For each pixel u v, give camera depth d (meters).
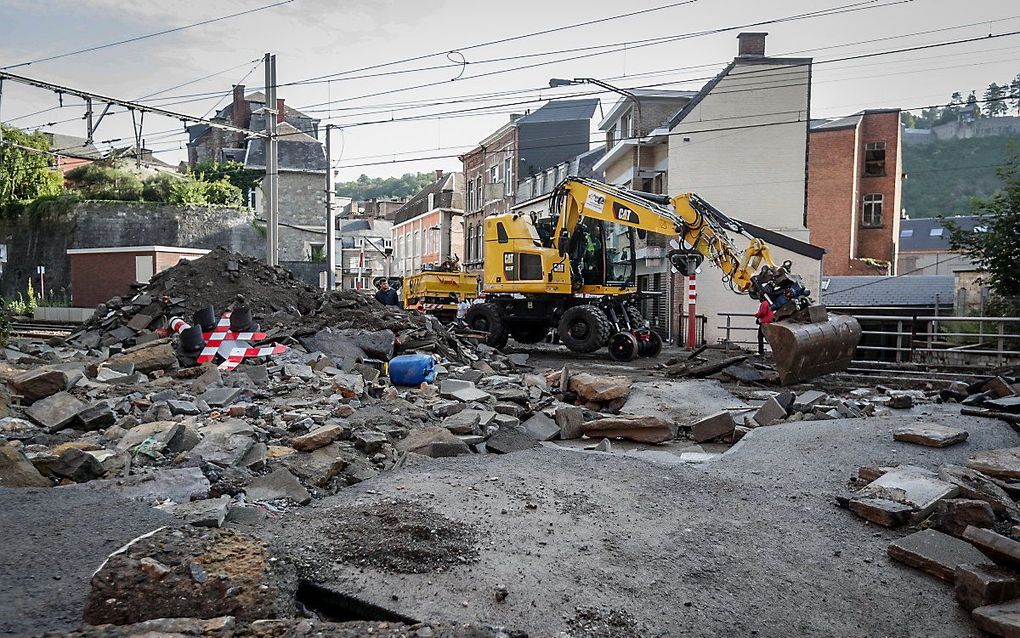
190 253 30.67
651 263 27.73
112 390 8.20
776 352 10.50
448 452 6.35
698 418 8.91
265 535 4.07
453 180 56.09
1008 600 3.71
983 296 20.86
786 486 5.64
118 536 3.94
